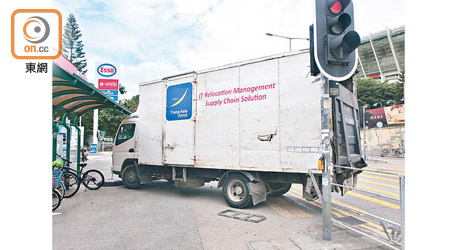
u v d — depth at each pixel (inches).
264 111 246.4
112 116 1555.1
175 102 314.0
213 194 344.2
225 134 269.3
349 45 166.2
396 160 904.9
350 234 192.2
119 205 285.7
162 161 322.3
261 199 262.5
